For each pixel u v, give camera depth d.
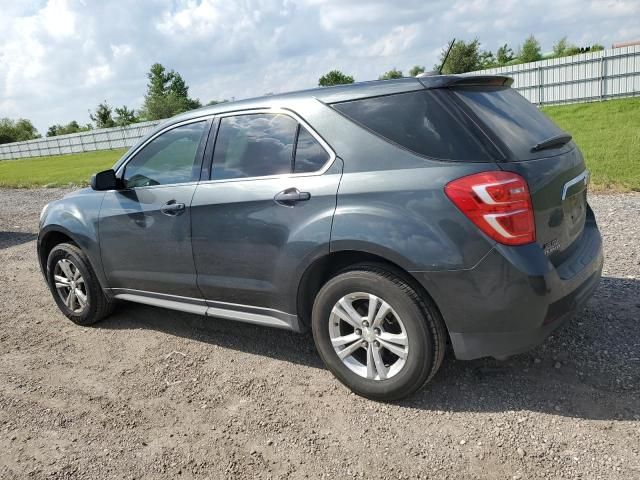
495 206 2.63
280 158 3.35
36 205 12.98
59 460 2.93
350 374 3.22
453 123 2.81
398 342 2.98
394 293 2.91
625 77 24.98
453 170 2.74
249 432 3.02
